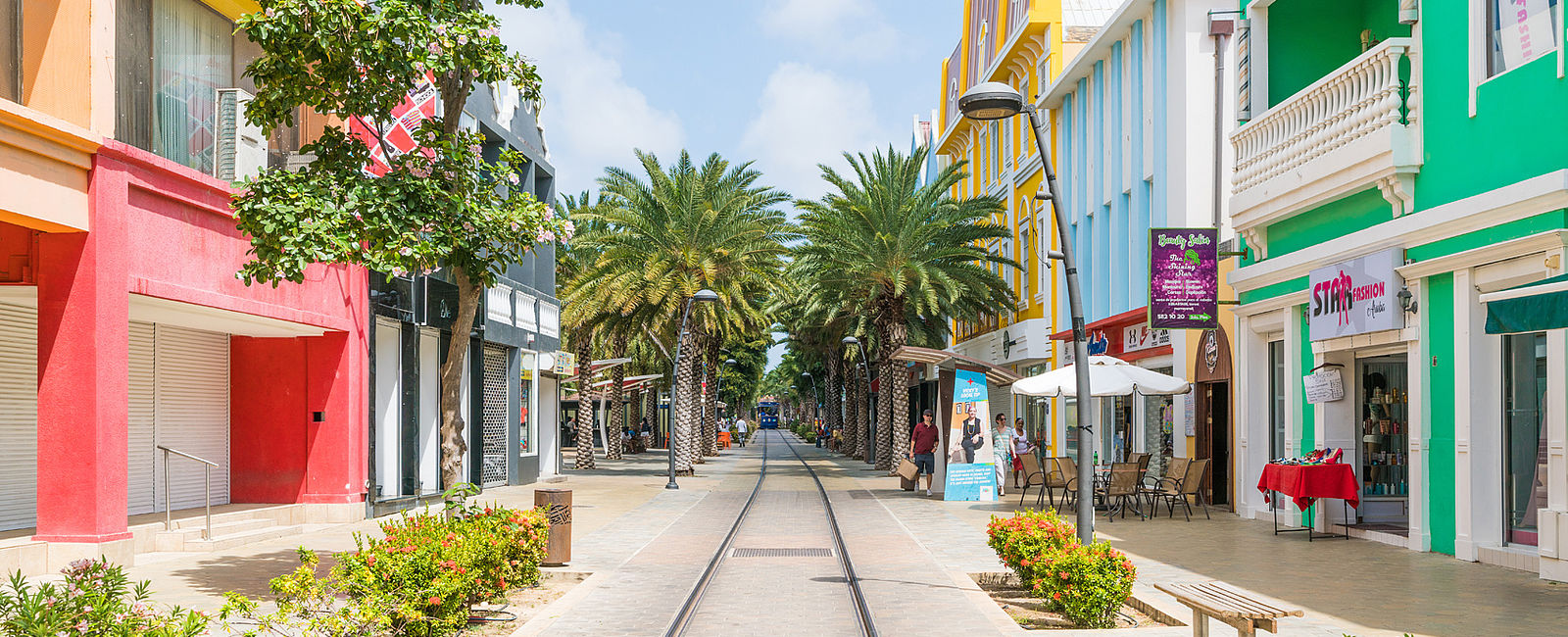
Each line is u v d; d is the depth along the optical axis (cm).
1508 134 1257
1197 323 1872
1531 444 1270
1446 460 1380
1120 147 2819
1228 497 2092
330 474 1839
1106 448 2975
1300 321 1770
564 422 6725
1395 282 1443
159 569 1266
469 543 998
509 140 2831
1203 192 2270
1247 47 1891
